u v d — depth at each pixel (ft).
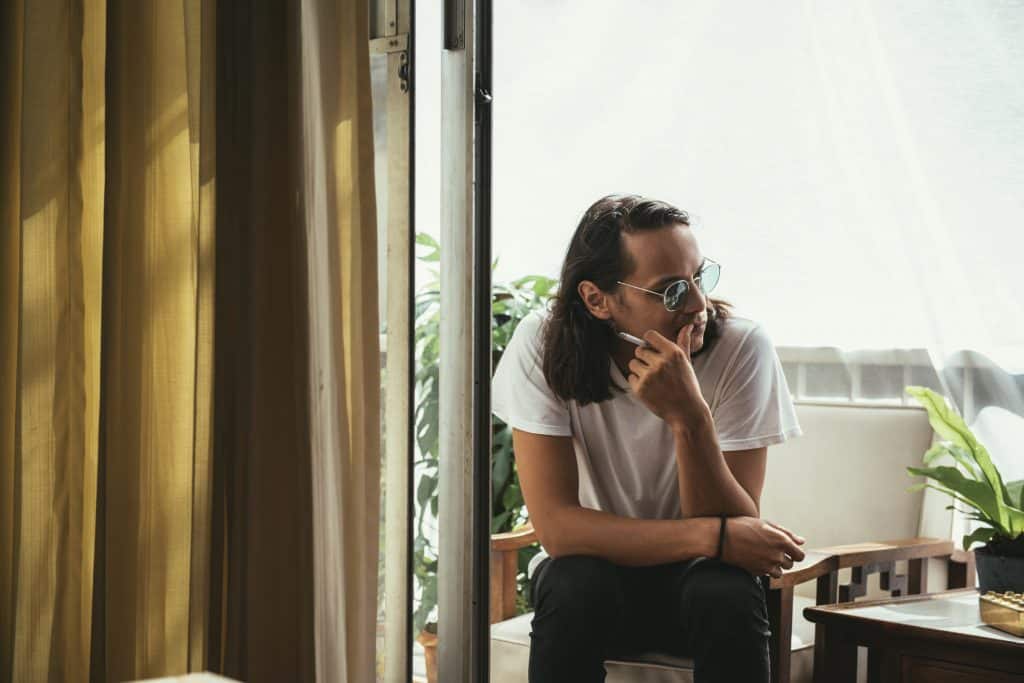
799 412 7.93
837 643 5.77
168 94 4.63
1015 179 7.68
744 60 8.66
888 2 8.07
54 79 4.52
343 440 4.78
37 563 4.47
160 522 4.58
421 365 8.13
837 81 8.29
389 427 5.17
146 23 4.61
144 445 4.59
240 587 4.67
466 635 5.15
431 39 7.55
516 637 6.30
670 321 6.27
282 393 4.75
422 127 7.86
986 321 7.77
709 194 8.82
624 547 5.81
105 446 4.54
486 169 5.30
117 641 4.53
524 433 6.27
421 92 7.77
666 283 6.25
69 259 4.54
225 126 4.76
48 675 4.48
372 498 4.88
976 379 7.79
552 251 9.52
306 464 4.61
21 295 4.50
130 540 4.56
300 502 4.62
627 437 6.35
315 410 4.66
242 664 4.66
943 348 7.90
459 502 5.17
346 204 4.86
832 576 6.22
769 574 5.65
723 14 8.75
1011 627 5.25
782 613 5.78
